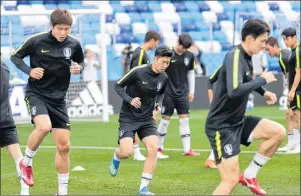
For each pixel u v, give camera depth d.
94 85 35.25
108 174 19.02
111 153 23.19
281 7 54.00
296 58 21.56
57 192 15.52
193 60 22.34
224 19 51.44
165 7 51.12
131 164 20.78
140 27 47.91
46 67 14.64
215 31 50.16
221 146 12.34
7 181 18.02
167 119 22.16
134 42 47.06
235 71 11.80
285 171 19.44
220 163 12.38
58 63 14.66
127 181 17.95
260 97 41.03
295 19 39.38
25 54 14.69
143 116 16.17
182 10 51.50
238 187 16.98
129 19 48.66
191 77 22.48
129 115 16.20
